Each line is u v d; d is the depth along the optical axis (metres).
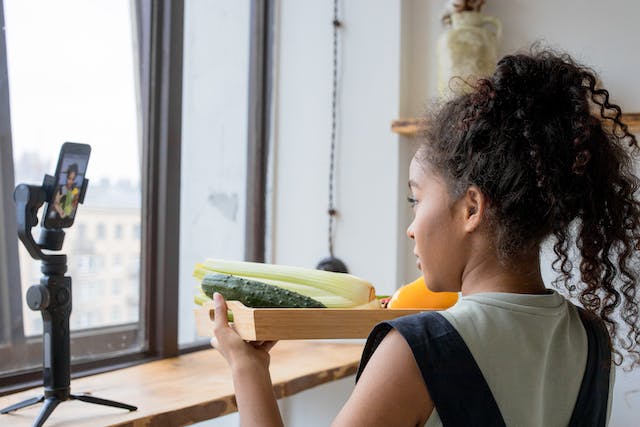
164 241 1.52
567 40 1.65
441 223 0.76
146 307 1.53
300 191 1.83
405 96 1.77
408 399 0.67
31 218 1.04
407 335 0.68
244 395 0.82
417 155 0.80
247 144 1.83
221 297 0.91
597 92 0.78
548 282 1.56
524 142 0.71
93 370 1.37
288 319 0.88
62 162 1.05
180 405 1.14
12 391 1.21
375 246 1.74
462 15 1.60
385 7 1.74
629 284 0.83
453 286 0.78
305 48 1.83
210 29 1.71
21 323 1.27
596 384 0.78
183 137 1.63
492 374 0.68
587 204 0.73
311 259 1.81
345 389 1.74
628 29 1.60
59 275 1.07
